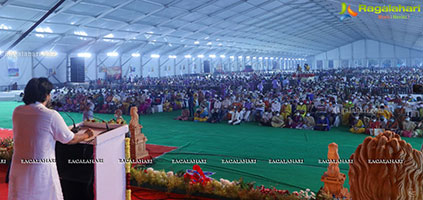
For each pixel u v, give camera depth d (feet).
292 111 42.14
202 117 45.37
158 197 15.34
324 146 28.68
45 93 8.68
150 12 75.46
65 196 10.98
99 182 9.80
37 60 97.25
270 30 128.36
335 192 13.60
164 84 82.48
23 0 56.34
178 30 99.04
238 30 116.47
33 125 8.29
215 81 89.56
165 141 31.01
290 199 13.85
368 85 71.97
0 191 15.25
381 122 34.73
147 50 123.95
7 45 77.05
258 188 14.96
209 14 87.35
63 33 79.87
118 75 110.32
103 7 66.23
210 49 153.48
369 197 7.37
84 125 13.07
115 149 10.64
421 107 37.65
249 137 33.24
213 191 15.03
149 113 53.47
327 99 46.26
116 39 95.45
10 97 77.20
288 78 92.38
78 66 94.07
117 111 23.70
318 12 106.93
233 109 43.83
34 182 8.21
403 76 98.58
